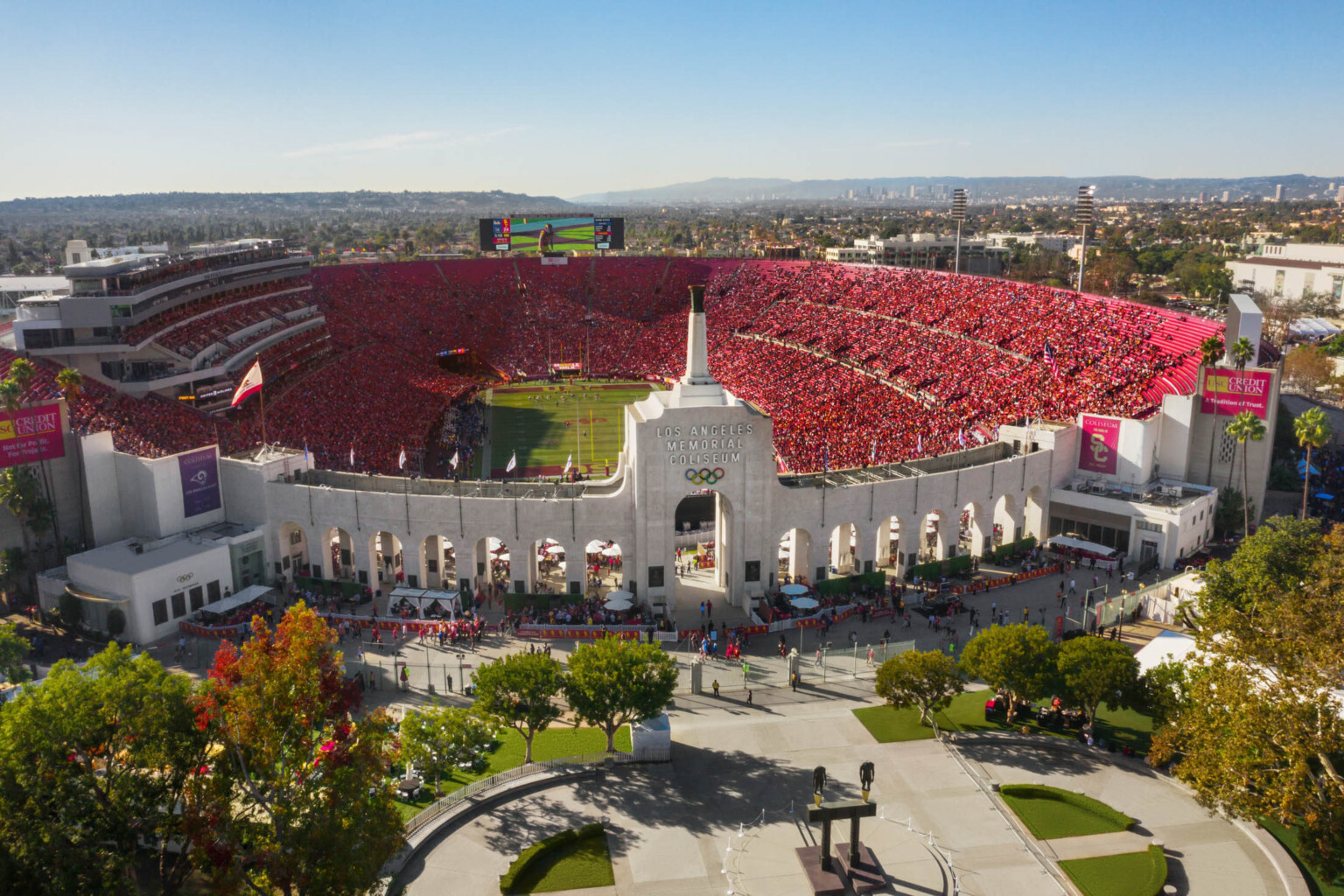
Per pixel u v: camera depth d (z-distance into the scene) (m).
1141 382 115.56
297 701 41.75
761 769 57.66
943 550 94.56
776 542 87.50
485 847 49.94
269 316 155.38
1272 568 72.56
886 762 58.28
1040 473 99.81
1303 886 45.56
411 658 74.12
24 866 39.69
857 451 122.75
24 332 112.06
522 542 85.31
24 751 41.25
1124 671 57.16
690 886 46.34
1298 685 43.72
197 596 82.38
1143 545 94.75
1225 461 103.31
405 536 86.38
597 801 54.41
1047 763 58.06
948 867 47.25
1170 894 45.44
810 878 46.09
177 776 44.75
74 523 88.38
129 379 118.94
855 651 73.88
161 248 177.38
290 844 40.09
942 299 176.88
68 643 77.19
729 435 84.19
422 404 161.62
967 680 63.84
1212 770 45.66
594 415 173.12
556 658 74.50
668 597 86.12
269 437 119.00
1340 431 141.75
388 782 45.00
